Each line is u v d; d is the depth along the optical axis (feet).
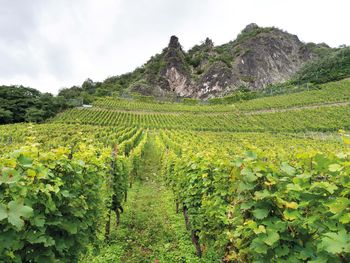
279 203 7.73
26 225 8.68
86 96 248.32
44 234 8.99
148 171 61.36
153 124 155.33
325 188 7.03
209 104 245.65
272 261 7.75
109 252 19.19
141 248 20.35
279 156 20.63
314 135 112.37
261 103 199.41
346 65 272.10
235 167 9.07
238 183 9.09
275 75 375.66
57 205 10.55
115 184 24.41
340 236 5.80
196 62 383.86
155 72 360.48
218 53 407.23
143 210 30.14
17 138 69.51
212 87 326.85
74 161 12.47
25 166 8.83
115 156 25.59
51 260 9.14
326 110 150.51
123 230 23.70
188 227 23.47
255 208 8.22
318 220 7.18
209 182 16.22
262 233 7.53
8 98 181.06
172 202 33.24
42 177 9.20
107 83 381.19
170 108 208.13
